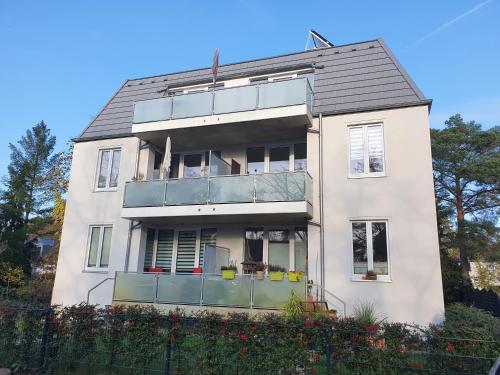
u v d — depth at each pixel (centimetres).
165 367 579
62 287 1421
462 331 558
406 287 1038
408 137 1132
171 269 1409
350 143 1202
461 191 2056
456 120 2094
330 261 1123
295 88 1202
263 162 1402
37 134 3219
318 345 527
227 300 1075
